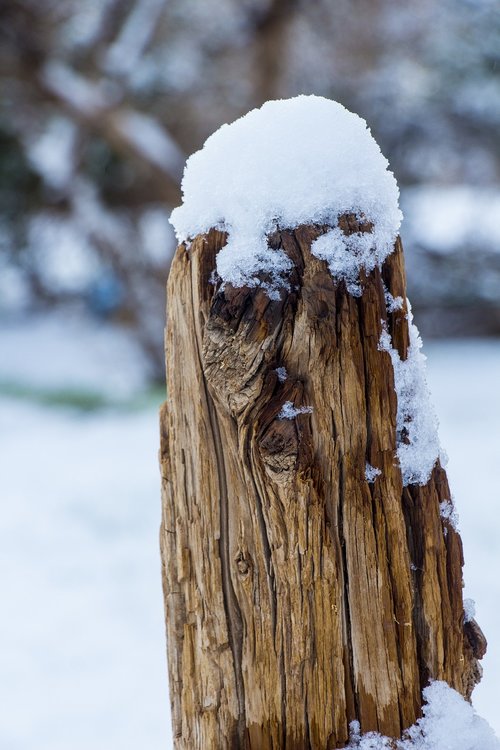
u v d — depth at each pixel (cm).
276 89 986
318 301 104
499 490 531
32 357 1132
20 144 1086
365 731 115
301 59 1004
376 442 109
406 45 1087
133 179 1084
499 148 1253
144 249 1063
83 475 621
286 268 104
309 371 106
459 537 119
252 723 115
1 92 913
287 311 104
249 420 107
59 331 1273
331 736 114
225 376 105
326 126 107
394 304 110
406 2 1018
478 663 125
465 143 1266
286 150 105
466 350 1134
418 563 115
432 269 1248
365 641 113
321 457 108
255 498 110
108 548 474
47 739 276
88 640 359
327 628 112
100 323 1291
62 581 428
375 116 1171
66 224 1159
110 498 563
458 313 1239
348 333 105
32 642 358
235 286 103
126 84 860
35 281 1327
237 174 106
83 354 1138
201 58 992
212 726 116
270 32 934
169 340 112
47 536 495
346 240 104
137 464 645
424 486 114
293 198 104
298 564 110
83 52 853
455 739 113
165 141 877
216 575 113
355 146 107
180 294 109
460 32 1179
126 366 1075
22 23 774
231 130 110
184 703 118
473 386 904
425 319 1227
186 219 109
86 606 396
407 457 112
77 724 286
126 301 1066
